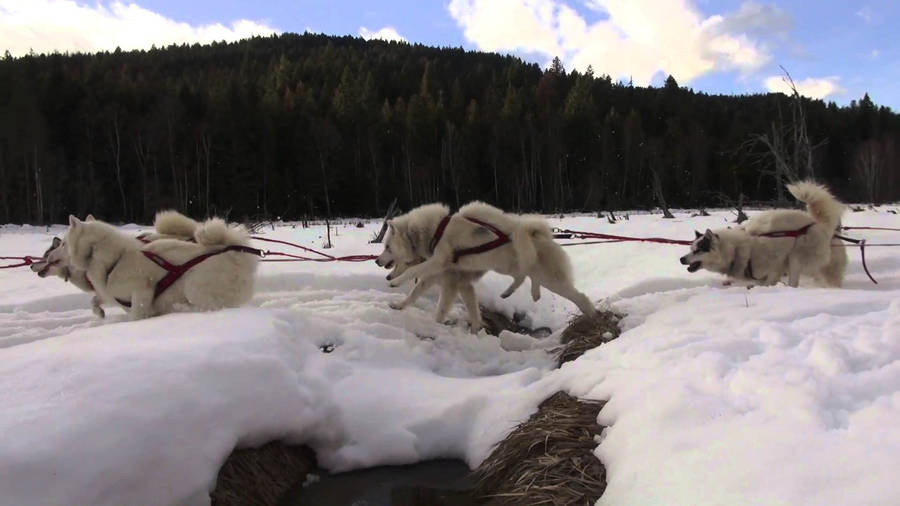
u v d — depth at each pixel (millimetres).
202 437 3174
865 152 51156
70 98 40750
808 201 7312
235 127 43125
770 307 4996
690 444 2697
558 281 6648
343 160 47219
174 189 40188
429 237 6852
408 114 51406
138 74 57562
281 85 60156
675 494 2369
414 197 48812
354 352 5246
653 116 62625
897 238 11625
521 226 6520
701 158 52688
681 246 11602
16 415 2678
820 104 61188
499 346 6461
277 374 3867
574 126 52688
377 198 46719
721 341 3887
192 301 5438
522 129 50688
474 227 6590
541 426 3777
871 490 1953
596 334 6035
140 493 2756
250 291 5781
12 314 6477
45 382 3021
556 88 64938
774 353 3492
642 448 2867
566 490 3076
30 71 41938
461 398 4562
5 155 35625
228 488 3336
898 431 2342
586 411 3777
